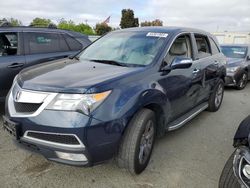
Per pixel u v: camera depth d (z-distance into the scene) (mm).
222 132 5055
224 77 6434
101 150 2955
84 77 3174
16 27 5520
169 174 3506
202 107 5531
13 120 3100
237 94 8766
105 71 3439
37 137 2979
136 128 3209
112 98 2986
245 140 2492
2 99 5137
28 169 3459
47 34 5910
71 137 2842
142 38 4348
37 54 5609
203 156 4047
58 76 3242
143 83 3391
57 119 2834
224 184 2656
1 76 5035
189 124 5414
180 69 4234
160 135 3955
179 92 4203
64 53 6082
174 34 4383
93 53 4441
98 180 3291
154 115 3564
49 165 3568
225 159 3986
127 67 3676
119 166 3322
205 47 5617
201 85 5113
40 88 2984
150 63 3791
